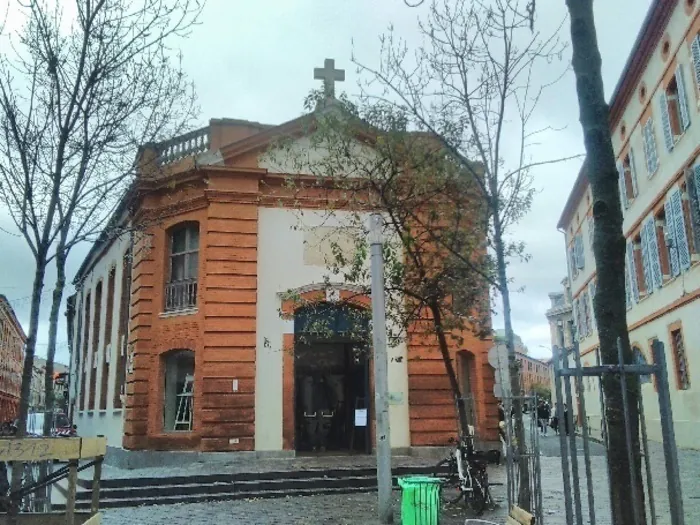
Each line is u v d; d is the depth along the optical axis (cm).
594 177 535
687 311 1903
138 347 1861
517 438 891
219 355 1756
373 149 1375
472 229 1173
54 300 911
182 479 1409
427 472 1540
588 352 3481
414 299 1370
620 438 481
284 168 1888
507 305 966
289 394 1781
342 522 1047
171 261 1938
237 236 1833
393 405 1823
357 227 1489
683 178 1875
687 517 935
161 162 1497
